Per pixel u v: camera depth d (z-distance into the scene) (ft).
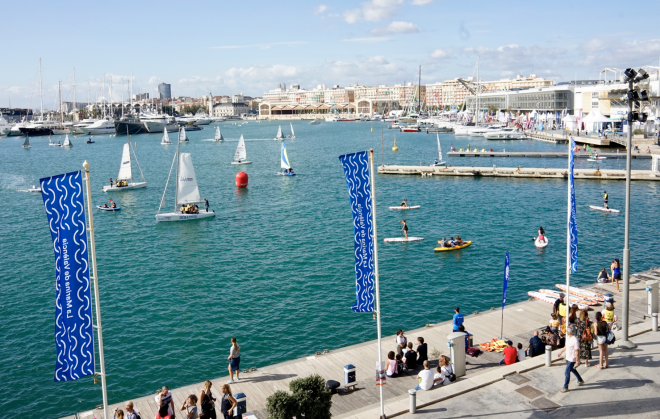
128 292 153.89
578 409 70.59
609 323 94.58
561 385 77.36
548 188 310.04
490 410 72.08
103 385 68.13
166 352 116.57
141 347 119.03
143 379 105.70
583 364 83.15
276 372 92.38
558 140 566.36
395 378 87.20
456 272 164.45
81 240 65.77
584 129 569.23
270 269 172.76
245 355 114.32
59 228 64.80
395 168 383.24
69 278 65.67
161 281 163.43
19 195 330.75
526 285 151.94
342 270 169.48
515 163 424.05
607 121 517.14
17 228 240.53
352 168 74.79
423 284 154.51
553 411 70.59
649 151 419.95
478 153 481.87
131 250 199.93
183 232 226.58
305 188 335.06
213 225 238.48
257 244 204.23
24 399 99.86
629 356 84.99
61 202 64.69
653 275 134.00
